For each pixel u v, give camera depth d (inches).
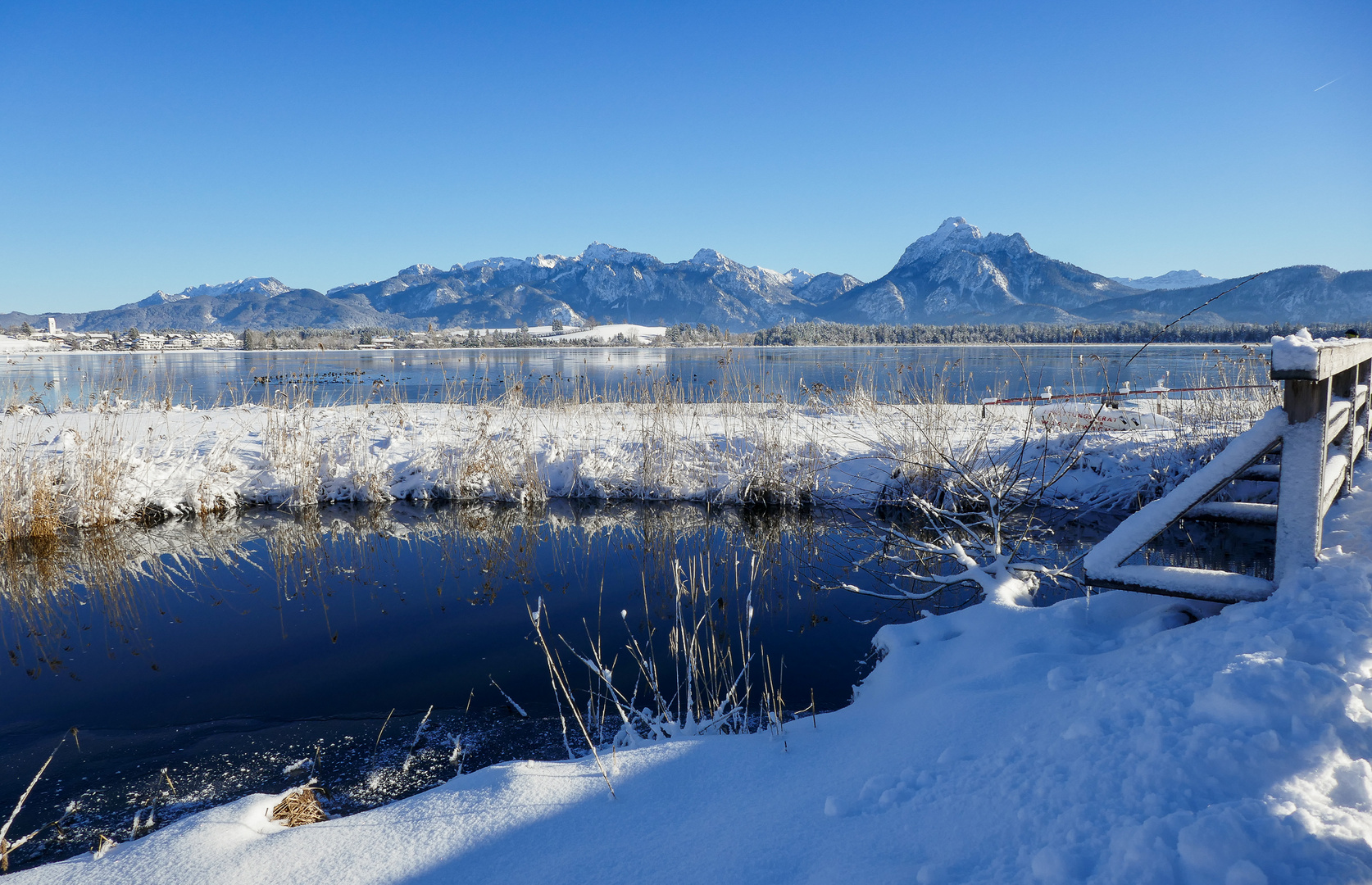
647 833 88.4
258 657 196.2
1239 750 69.6
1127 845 61.4
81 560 289.7
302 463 376.2
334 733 154.0
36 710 166.9
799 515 344.8
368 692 173.6
